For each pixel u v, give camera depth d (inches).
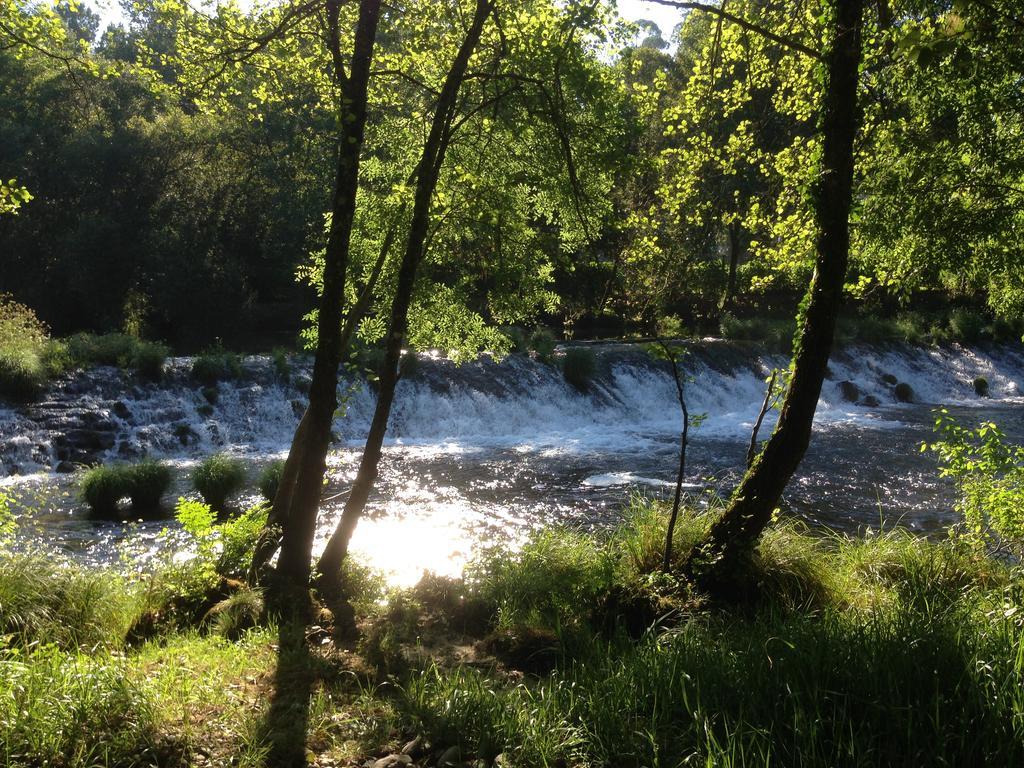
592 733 170.9
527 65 296.7
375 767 167.3
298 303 1541.6
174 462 694.5
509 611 270.2
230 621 257.1
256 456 719.7
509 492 605.3
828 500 580.7
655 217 354.6
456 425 832.3
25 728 162.2
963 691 161.0
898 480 640.4
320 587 293.6
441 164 328.8
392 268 378.3
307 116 1378.0
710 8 249.9
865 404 1074.7
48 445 666.8
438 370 866.8
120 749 163.5
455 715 183.2
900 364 1219.9
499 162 344.8
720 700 175.8
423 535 484.4
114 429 711.1
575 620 263.4
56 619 251.9
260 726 177.6
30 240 1375.5
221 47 313.1
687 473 670.5
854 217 323.0
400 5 327.6
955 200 306.2
